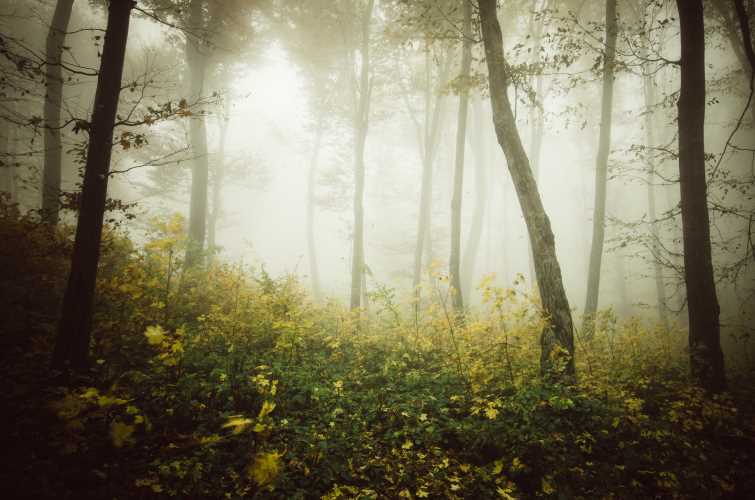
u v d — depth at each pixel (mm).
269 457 2273
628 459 3820
